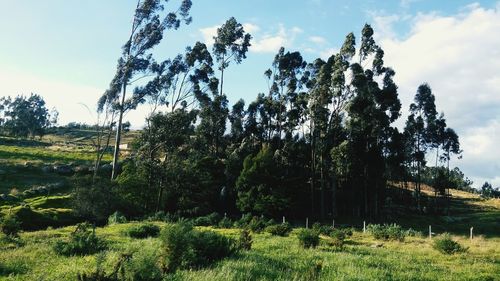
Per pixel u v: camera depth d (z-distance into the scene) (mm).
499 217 72188
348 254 19594
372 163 68812
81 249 18156
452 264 18844
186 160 66625
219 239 15961
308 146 73938
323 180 68250
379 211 75375
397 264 17234
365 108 68375
